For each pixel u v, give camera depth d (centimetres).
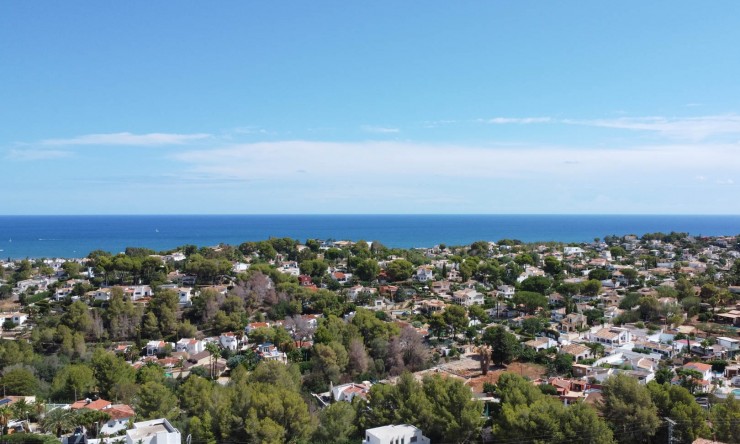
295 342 14962
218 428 8206
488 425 8444
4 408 9062
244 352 14575
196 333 16550
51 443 8150
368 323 14538
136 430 8006
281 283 19975
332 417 8562
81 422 8800
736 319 16062
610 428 7706
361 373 12538
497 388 9531
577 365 11944
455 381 8781
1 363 12462
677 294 18788
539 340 14525
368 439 7794
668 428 7525
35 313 17950
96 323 15925
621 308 18450
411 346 13725
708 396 9700
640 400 7856
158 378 11350
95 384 11219
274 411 8150
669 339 14600
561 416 7438
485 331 15588
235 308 17562
